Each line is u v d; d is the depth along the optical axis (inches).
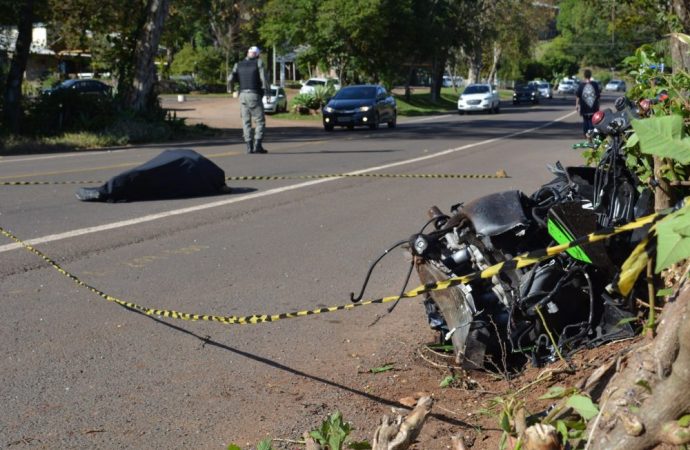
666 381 101.3
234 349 230.2
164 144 1051.9
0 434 174.7
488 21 2965.1
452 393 193.2
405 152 843.4
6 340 234.5
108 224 408.2
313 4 2113.7
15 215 431.2
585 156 234.7
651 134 100.2
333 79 2214.6
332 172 643.5
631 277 106.5
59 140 1008.2
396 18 2140.7
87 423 180.7
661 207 185.9
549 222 189.5
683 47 248.5
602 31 3777.1
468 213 197.3
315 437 143.9
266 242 374.0
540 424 116.3
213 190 510.9
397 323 253.9
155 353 226.2
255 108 818.2
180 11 1603.1
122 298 279.9
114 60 1242.0
